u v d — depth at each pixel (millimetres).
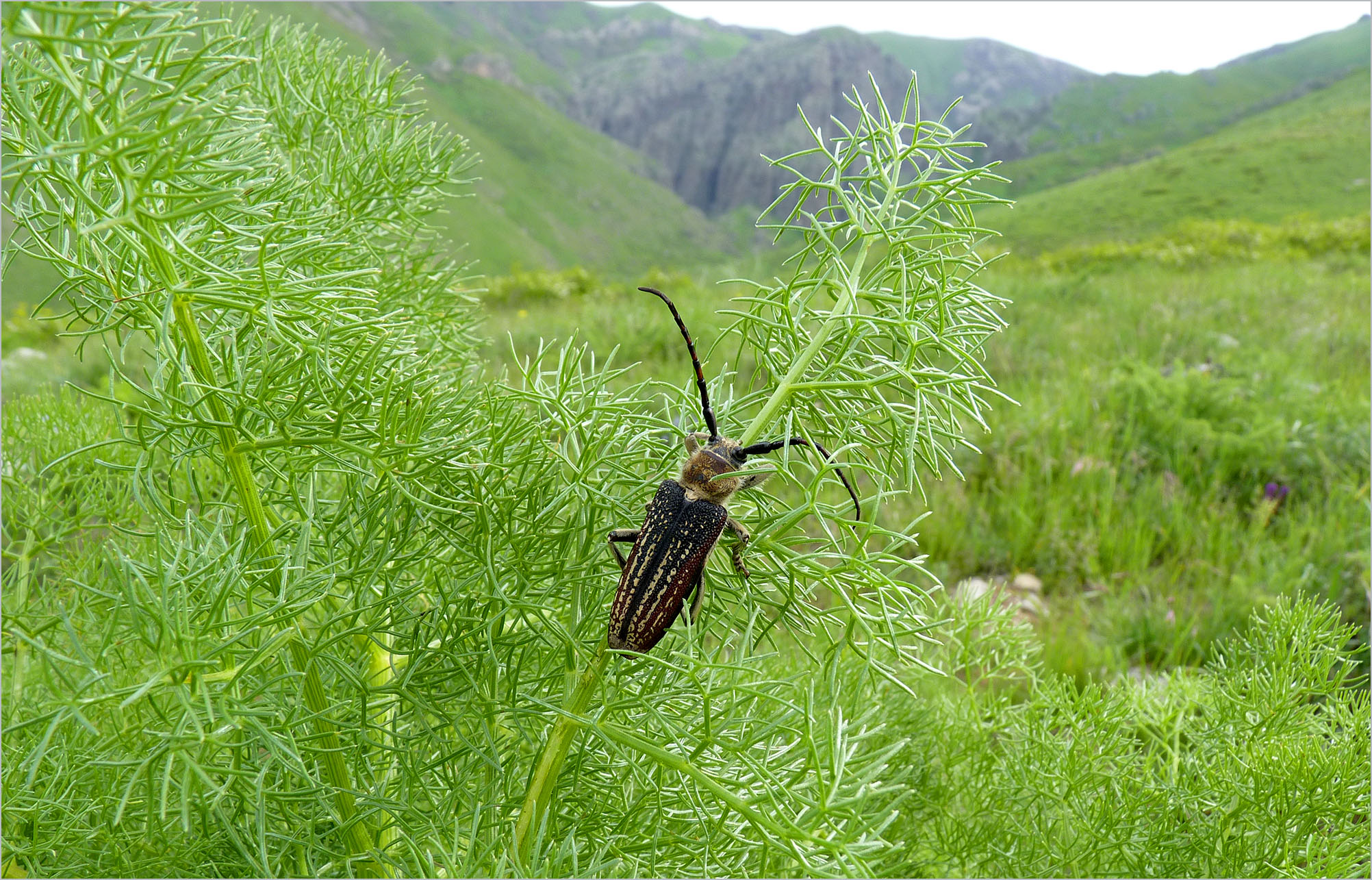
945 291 149
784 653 260
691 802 148
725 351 753
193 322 140
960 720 250
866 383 144
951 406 145
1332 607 345
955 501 506
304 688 152
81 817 167
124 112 121
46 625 173
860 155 165
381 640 178
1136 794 218
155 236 130
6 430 221
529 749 168
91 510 215
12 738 172
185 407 139
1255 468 521
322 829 163
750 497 174
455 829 148
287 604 139
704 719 150
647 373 713
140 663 178
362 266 208
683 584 149
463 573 168
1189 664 367
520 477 162
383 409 144
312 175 230
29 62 126
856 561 142
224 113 139
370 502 151
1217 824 209
